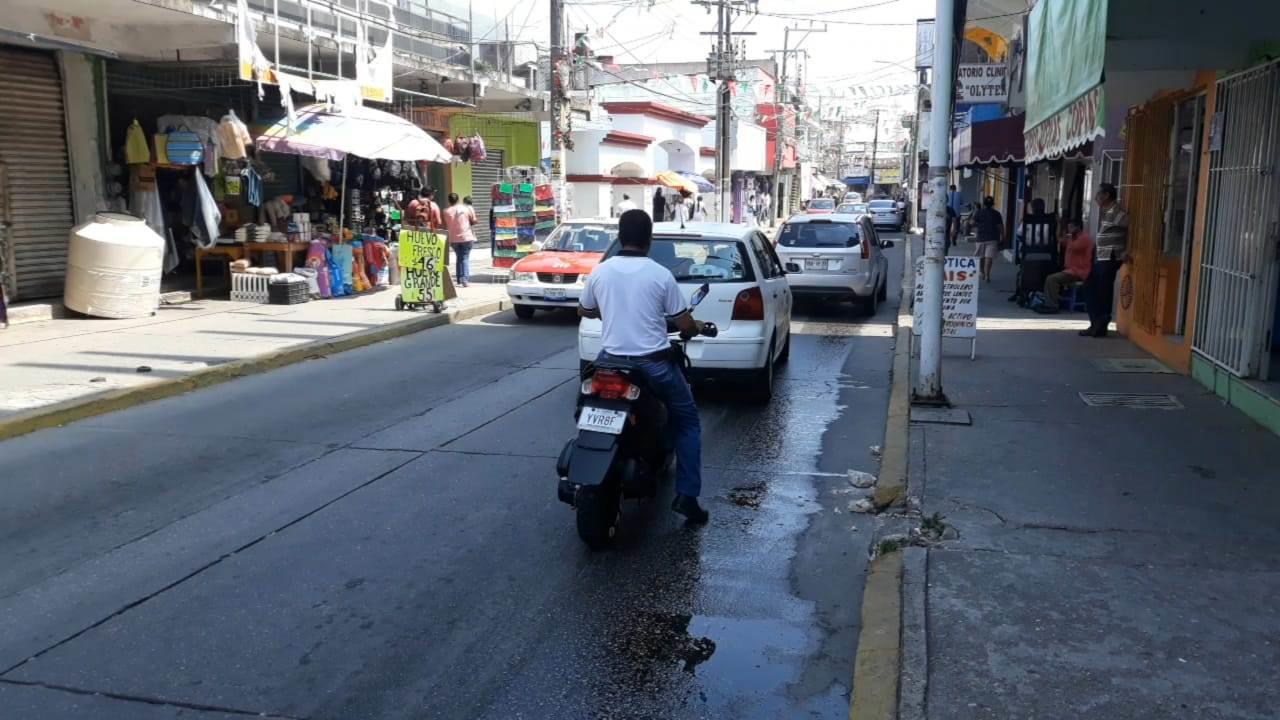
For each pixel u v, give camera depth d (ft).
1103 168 54.24
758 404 32.04
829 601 16.92
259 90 47.21
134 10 43.27
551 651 14.93
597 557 18.70
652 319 19.11
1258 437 24.68
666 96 155.94
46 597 16.61
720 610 16.48
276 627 15.60
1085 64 22.12
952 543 17.90
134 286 45.57
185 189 50.85
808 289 53.11
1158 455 23.20
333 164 61.93
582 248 53.57
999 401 29.14
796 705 13.55
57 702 13.26
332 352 40.70
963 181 133.80
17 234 44.57
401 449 25.88
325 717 13.01
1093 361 35.65
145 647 14.88
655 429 19.65
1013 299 55.83
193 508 21.12
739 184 182.60
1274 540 17.88
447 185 85.10
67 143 46.70
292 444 26.30
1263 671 13.24
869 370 38.06
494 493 22.33
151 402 31.24
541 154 100.32
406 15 66.03
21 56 44.24
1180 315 34.58
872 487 23.07
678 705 13.47
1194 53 26.89
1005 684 13.01
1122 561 16.99
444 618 15.98
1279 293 29.99
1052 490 20.79
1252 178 27.07
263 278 51.85
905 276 77.97
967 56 68.69
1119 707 12.41
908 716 12.33
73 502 21.44
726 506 21.81
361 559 18.39
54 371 33.50
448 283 52.85
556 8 69.87
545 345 43.57
